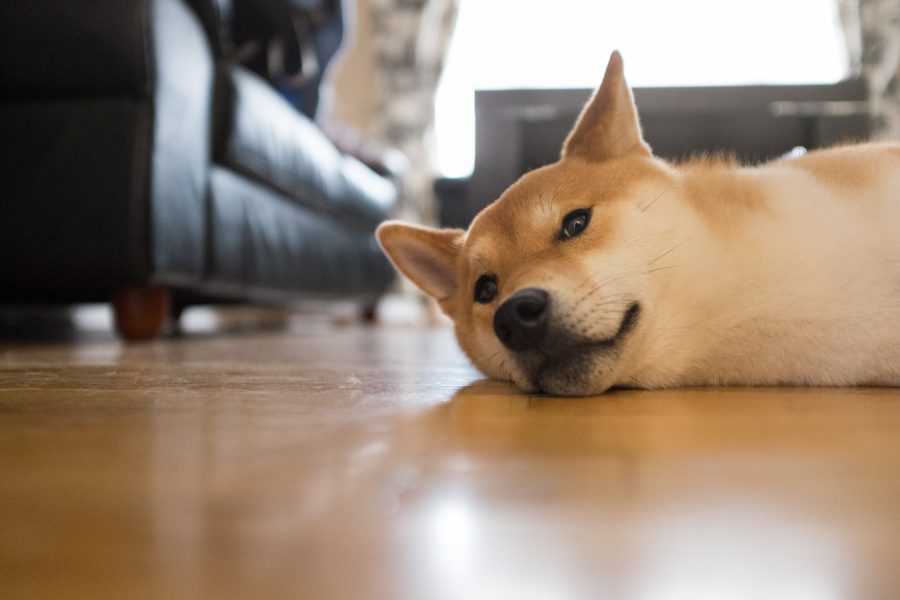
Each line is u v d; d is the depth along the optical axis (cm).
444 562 14
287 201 122
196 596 13
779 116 141
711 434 28
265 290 114
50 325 139
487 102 143
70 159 86
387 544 15
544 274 41
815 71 219
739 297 43
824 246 43
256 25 127
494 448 25
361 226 153
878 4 202
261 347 88
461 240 55
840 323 43
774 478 21
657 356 43
